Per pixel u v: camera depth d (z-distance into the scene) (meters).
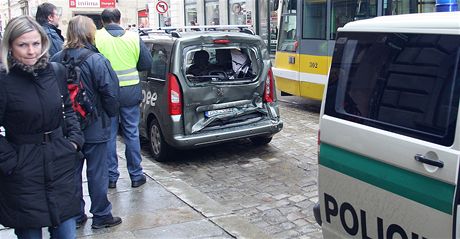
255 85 7.10
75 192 3.23
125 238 4.43
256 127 7.12
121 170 6.45
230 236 4.46
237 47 7.03
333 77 3.51
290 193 5.87
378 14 9.01
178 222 4.76
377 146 3.04
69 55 4.27
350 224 3.34
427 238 2.75
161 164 7.19
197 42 6.72
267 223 5.04
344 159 3.33
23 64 2.93
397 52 3.04
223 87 6.88
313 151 7.56
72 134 3.26
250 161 7.17
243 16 22.25
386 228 3.03
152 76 7.10
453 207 2.58
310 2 10.48
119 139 8.47
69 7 31.09
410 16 3.11
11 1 47.12
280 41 11.76
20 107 2.94
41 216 3.06
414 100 2.87
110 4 31.84
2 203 3.08
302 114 10.52
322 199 3.59
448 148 2.61
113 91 4.29
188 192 5.58
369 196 3.14
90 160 4.44
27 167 3.00
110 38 5.44
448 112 2.64
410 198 2.84
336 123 3.39
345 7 9.65
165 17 29.56
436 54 2.77
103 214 4.61
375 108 3.13
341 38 3.50
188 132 6.75
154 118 7.20
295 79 11.15
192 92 6.70
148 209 5.09
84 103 4.07
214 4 24.61
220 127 6.93
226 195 5.88
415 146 2.78
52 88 3.06
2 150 2.93
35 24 2.96
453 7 3.48
